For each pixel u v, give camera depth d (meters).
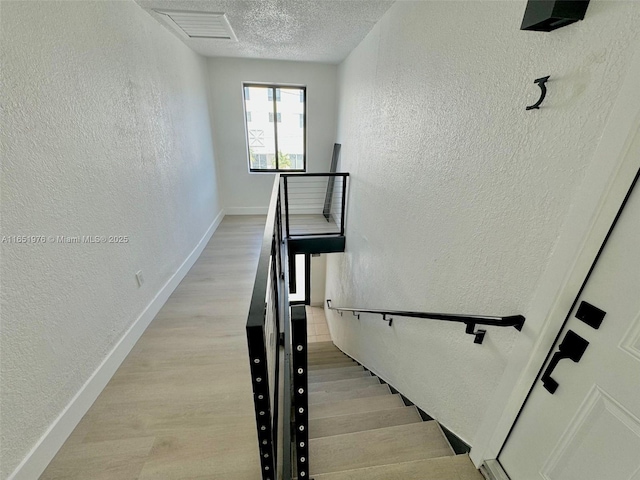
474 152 1.20
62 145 1.35
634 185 0.66
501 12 1.01
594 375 0.79
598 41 0.69
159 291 2.39
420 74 1.69
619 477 0.75
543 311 0.90
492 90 1.08
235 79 4.25
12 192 1.09
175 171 2.81
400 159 2.03
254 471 1.23
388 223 2.30
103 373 1.62
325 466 1.34
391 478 1.19
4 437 1.06
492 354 1.15
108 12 1.74
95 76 1.61
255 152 4.86
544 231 0.88
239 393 1.61
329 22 2.51
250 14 2.35
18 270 1.12
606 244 0.73
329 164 4.91
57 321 1.31
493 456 1.18
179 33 2.82
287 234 3.92
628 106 0.63
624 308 0.71
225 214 5.01
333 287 5.03
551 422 0.93
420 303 1.76
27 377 1.15
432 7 1.52
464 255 1.30
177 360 1.84
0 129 1.05
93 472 1.22
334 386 2.43
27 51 1.17
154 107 2.37
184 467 1.24
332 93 4.50
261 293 0.78
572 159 0.78
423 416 1.76
